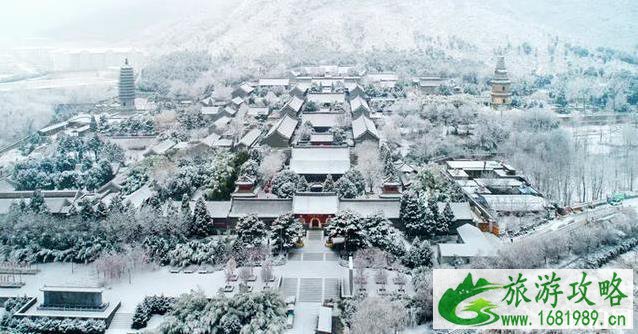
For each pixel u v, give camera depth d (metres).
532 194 193.62
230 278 139.12
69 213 167.12
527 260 139.50
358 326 112.62
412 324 122.75
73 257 152.62
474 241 149.12
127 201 174.00
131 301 132.50
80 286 138.12
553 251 147.38
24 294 136.00
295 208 166.50
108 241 153.50
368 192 189.38
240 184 181.25
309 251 152.75
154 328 123.00
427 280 127.56
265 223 166.62
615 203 194.38
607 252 154.38
